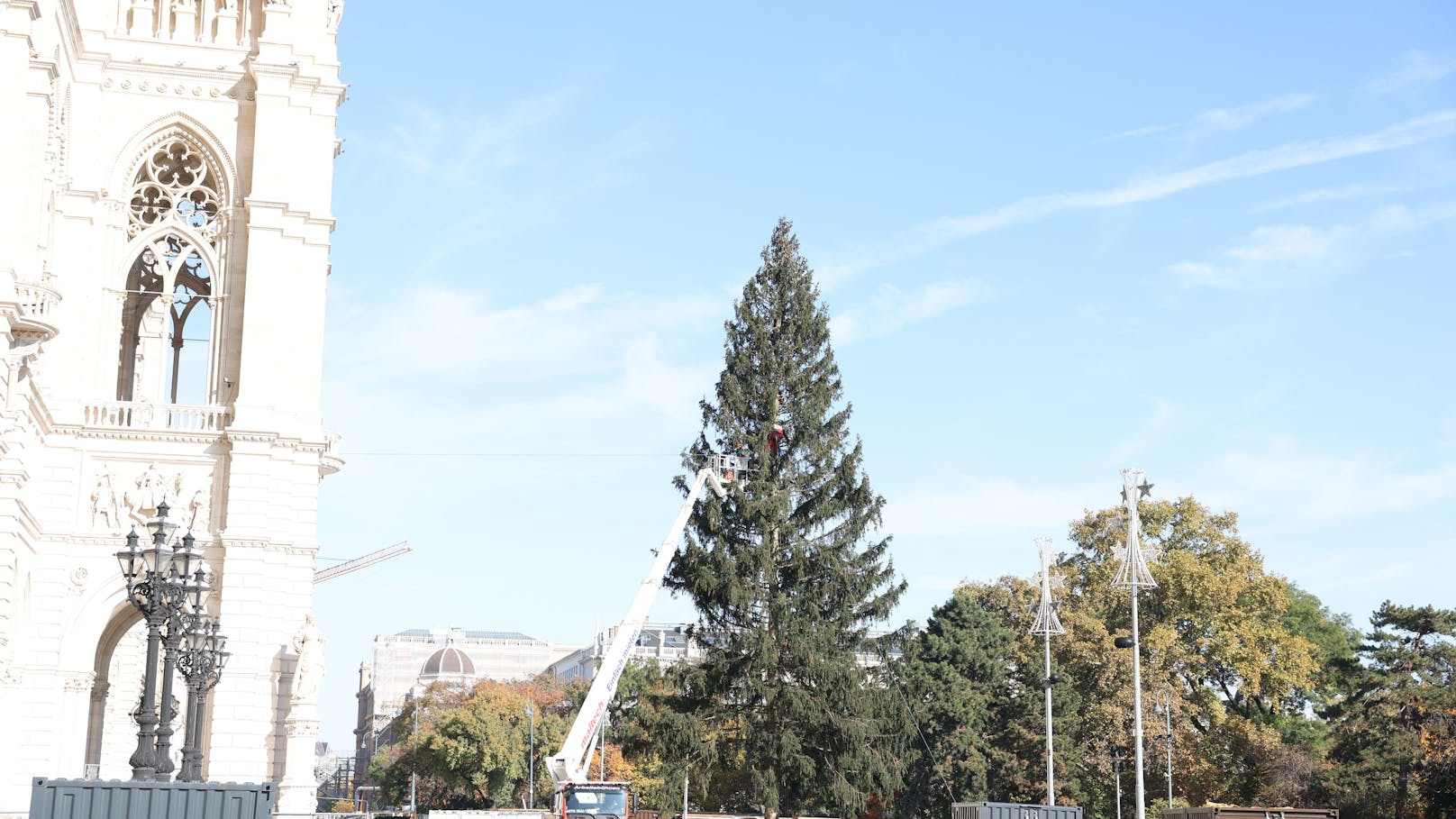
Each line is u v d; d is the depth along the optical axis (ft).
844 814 277.03
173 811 116.67
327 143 256.73
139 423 241.55
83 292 240.53
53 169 225.15
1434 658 357.61
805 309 307.17
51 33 215.31
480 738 548.72
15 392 197.47
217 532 240.12
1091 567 406.62
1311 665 387.75
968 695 379.76
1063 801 369.50
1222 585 376.68
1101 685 369.50
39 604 231.30
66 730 231.09
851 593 290.97
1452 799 324.19
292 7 257.55
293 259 249.75
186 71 251.60
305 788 232.12
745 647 280.92
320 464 263.70
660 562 245.65
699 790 292.20
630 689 504.84
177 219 251.60
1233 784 376.07
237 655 234.99
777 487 290.35
